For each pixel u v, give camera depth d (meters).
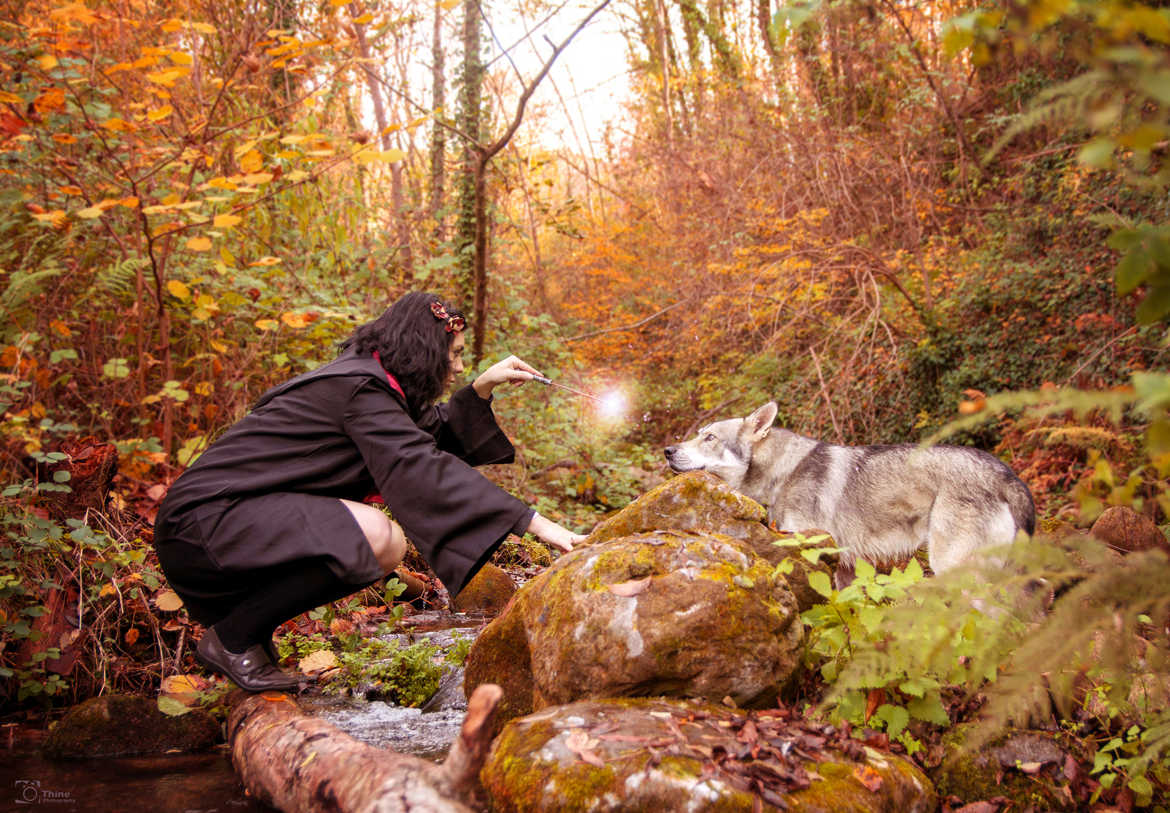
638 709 2.34
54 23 4.80
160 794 2.65
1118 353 7.12
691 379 12.27
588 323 14.87
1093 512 1.52
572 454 8.60
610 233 16.41
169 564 3.03
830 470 4.58
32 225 5.11
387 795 2.02
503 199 10.91
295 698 3.51
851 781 2.13
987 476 4.20
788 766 2.11
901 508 4.38
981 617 2.30
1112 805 2.40
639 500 3.25
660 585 2.55
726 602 2.53
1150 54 0.96
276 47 5.21
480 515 2.91
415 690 3.56
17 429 4.04
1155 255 1.03
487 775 2.20
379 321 3.33
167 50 4.33
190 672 3.73
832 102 12.05
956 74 10.81
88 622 3.76
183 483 3.03
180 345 6.00
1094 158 0.99
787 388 10.06
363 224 8.40
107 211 5.21
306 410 3.09
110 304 5.49
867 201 10.18
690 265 12.59
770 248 9.98
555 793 2.02
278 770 2.50
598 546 2.79
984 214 10.04
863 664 1.93
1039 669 1.39
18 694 3.38
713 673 2.46
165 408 5.16
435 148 10.30
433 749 2.90
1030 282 8.01
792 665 2.58
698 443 4.89
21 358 4.49
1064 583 2.00
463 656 3.76
